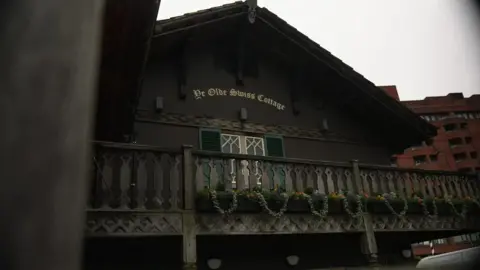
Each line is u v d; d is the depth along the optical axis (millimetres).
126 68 6910
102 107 7824
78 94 1214
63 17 1245
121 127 8633
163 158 7535
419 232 9492
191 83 10188
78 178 1154
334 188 8570
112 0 5406
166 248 8039
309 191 8062
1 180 1056
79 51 1250
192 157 7277
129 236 6363
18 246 1032
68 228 1101
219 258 8477
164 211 6719
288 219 7703
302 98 11625
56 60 1199
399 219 8828
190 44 10188
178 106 9812
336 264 9703
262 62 11422
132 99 7734
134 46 6477
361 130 12250
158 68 9906
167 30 8727
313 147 11227
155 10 5844
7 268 1011
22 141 1099
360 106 11961
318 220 7980
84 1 1309
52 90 1170
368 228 8398
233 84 10734
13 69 1142
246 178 9266
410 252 11039
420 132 12078
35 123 1126
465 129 41812
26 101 1132
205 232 6895
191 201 6949
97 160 6664
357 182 8773
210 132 9922
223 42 10844
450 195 9680
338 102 11992
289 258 9102
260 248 9039
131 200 6625
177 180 7098
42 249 1056
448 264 5961
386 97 11438
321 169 8547
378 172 9266
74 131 1177
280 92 11344
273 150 10547
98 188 6484
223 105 10391
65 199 1113
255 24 10336
